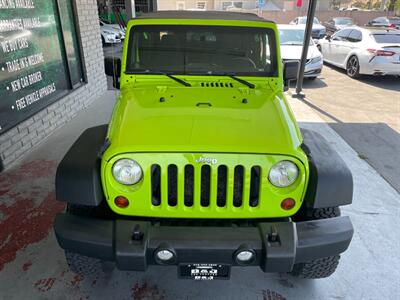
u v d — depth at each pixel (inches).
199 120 93.0
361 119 264.8
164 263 81.2
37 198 148.3
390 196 158.9
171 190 84.7
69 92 250.4
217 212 84.0
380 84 383.2
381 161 195.0
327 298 103.7
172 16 125.6
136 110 99.1
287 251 79.0
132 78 122.0
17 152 181.2
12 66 180.1
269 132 88.8
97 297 102.7
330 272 102.6
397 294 105.7
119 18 446.3
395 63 370.0
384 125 252.7
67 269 112.6
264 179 82.0
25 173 168.6
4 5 172.1
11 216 136.7
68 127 232.2
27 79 195.0
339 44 441.7
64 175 84.5
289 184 83.4
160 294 104.3
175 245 79.1
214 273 84.9
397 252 123.2
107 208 93.4
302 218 95.3
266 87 119.9
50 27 222.5
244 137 85.7
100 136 101.0
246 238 80.4
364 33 406.9
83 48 271.9
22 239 125.0
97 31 305.9
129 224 82.4
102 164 82.1
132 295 103.8
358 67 398.0
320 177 83.8
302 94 321.7
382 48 370.3
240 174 83.0
